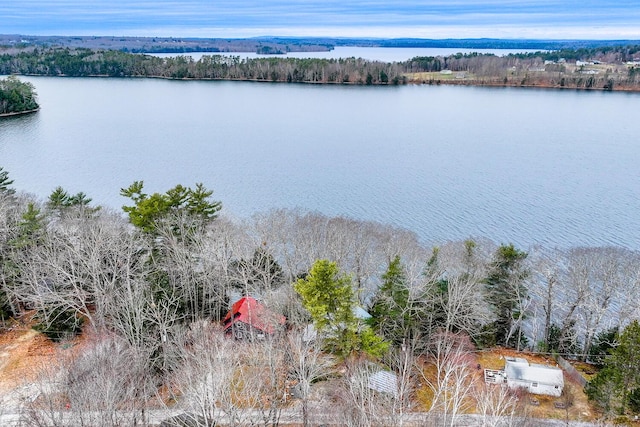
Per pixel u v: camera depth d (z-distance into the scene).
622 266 52.44
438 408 34.00
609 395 35.53
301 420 30.95
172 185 100.69
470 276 45.59
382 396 31.80
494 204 91.56
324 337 34.56
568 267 51.97
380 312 42.62
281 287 47.56
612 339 45.53
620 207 90.75
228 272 49.09
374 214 85.00
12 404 32.31
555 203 92.62
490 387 35.34
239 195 94.56
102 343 31.97
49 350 39.88
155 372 34.19
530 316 50.41
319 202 91.12
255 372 32.84
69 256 41.69
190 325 39.25
